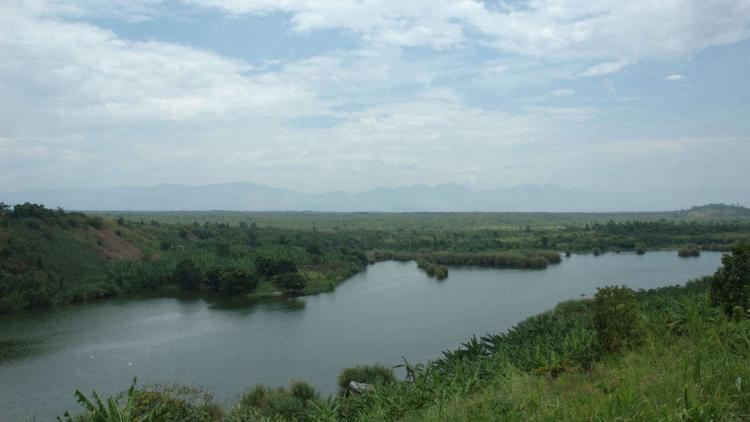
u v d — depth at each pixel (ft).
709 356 39.42
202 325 198.39
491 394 42.57
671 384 33.19
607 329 59.26
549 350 67.15
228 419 74.08
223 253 333.21
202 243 383.24
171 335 183.01
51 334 185.57
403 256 402.93
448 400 49.93
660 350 47.47
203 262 299.58
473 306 216.33
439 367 81.35
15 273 243.19
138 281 275.80
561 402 35.17
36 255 259.80
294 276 267.59
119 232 350.23
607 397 33.58
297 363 146.82
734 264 63.57
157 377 136.98
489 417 36.09
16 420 110.93
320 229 603.26
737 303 61.11
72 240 298.76
